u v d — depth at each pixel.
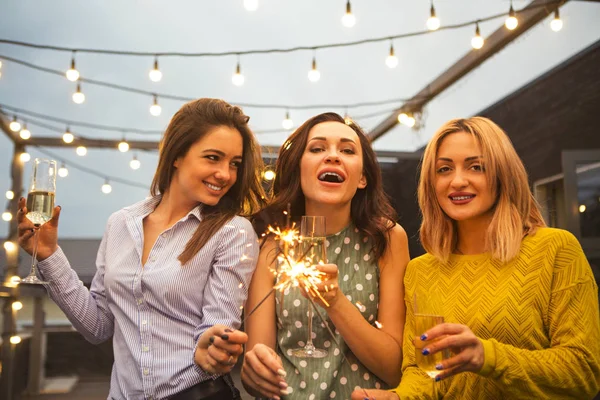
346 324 1.37
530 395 1.21
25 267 3.69
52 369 3.86
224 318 1.36
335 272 1.28
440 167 1.49
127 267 1.45
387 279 1.61
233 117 1.54
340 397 1.47
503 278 1.40
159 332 1.38
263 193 1.73
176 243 1.47
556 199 4.16
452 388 1.39
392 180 4.77
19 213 1.49
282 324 1.53
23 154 3.84
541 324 1.36
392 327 1.56
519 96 4.43
